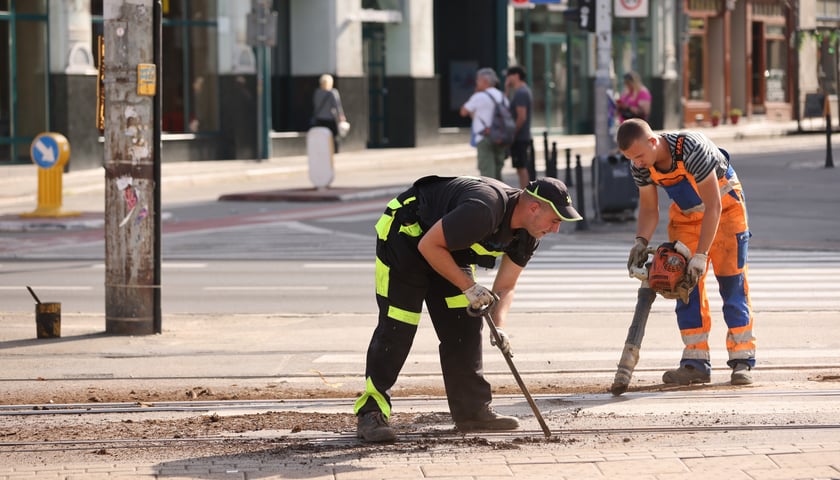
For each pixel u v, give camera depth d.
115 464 16.45
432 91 96.12
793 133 118.38
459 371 18.28
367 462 16.42
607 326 29.00
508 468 15.89
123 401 21.47
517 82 55.12
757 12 130.75
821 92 130.25
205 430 18.81
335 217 54.44
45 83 72.31
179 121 79.88
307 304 32.94
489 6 102.75
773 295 33.38
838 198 57.81
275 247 45.19
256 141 83.38
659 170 21.12
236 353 25.92
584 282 36.59
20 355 25.77
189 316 31.02
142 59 27.53
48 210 53.53
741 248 22.12
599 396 21.28
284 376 23.67
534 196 16.47
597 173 49.53
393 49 94.56
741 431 18.23
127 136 27.88
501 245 16.91
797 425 18.56
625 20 113.62
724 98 127.19
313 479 15.54
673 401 20.70
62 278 38.28
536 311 31.34
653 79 117.75
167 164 78.00
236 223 52.59
